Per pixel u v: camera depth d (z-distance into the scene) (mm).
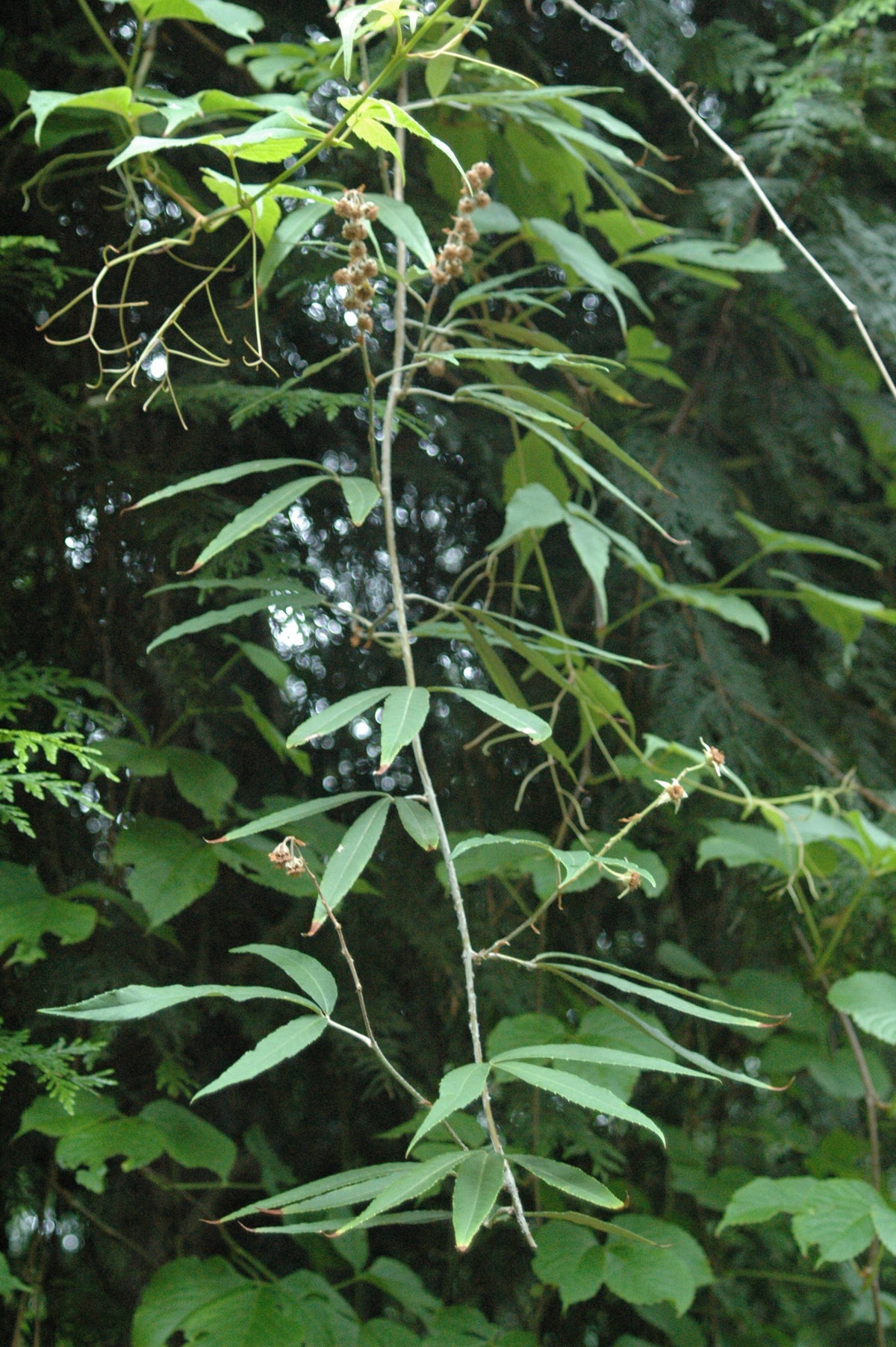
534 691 1511
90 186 1322
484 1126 1319
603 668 1543
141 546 1298
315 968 774
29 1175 1286
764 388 1678
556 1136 1274
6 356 1293
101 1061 1302
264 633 1477
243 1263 1362
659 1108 1584
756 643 1664
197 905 1387
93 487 1271
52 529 1242
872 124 1635
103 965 1227
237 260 1338
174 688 1334
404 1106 1471
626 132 1121
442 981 1407
